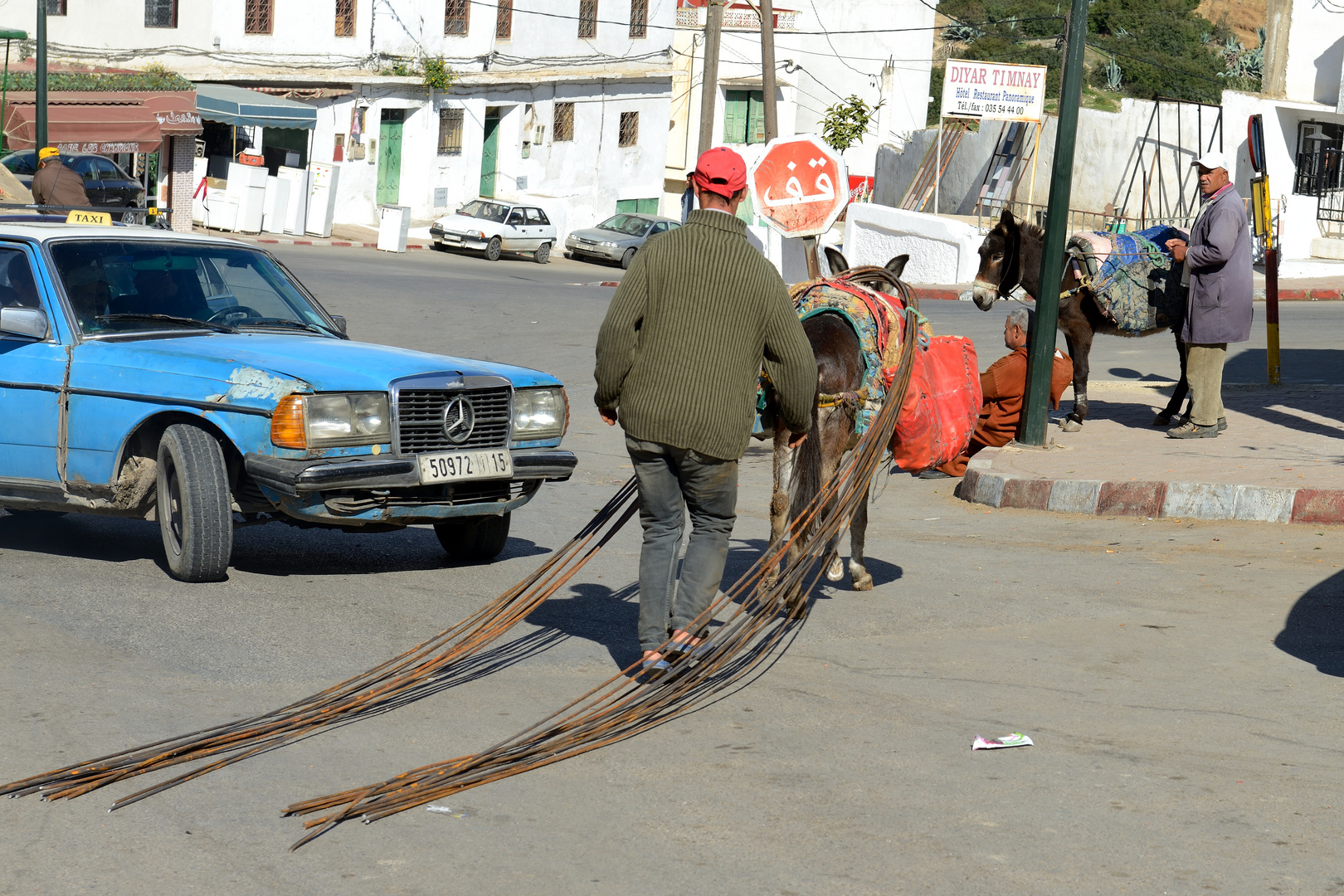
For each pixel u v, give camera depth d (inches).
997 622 266.2
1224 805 173.3
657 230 1622.8
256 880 150.5
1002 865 155.6
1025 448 447.8
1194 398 455.8
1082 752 192.4
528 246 1534.2
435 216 1684.3
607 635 253.6
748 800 174.2
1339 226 1325.0
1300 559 312.5
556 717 205.2
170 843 159.6
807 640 250.7
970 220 1513.3
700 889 149.6
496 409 291.0
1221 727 203.5
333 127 1577.3
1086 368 478.6
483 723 202.7
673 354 210.2
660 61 1930.4
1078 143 1528.1
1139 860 157.2
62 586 275.3
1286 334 820.6
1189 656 241.3
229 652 234.4
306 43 1550.2
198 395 277.0
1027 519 381.7
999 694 219.5
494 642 245.9
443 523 313.9
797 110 2023.9
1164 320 468.8
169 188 1364.4
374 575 297.1
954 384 295.1
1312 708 211.9
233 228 1430.9
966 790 178.1
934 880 151.8
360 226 1627.7
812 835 163.5
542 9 1759.4
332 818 165.3
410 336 790.5
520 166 1776.6
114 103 1246.9
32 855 155.6
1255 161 564.4
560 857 157.2
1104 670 233.6
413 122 1649.9
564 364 711.1
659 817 168.6
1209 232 437.1
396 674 223.5
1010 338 459.2
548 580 240.1
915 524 381.1
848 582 298.4
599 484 451.5
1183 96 2701.8
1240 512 358.3
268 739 193.5
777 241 1034.1
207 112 1362.0
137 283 313.1
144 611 257.8
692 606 220.1
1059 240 436.1
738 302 210.7
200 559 275.9
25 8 1487.5
